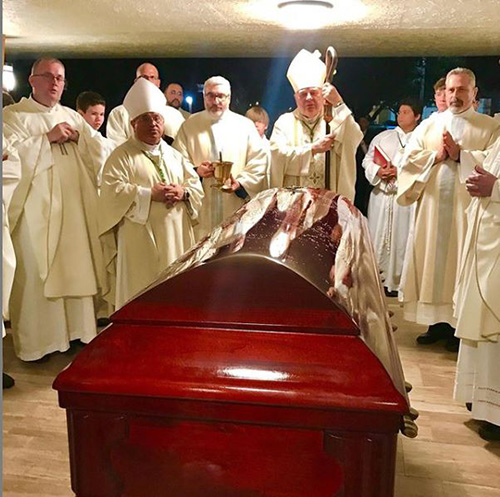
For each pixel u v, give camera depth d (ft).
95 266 11.33
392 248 16.37
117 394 3.53
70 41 16.56
